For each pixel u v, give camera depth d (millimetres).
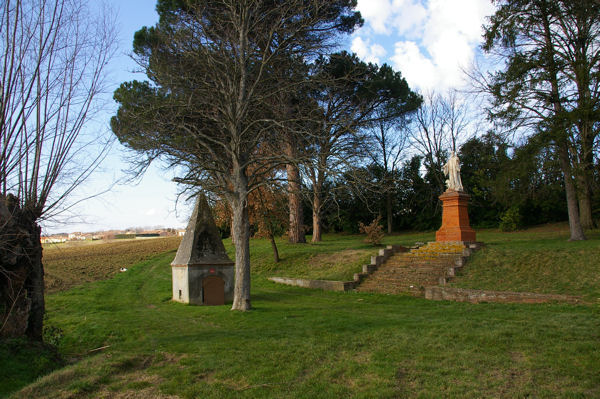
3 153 9680
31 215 10641
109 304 21781
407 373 8281
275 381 8148
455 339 10297
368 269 23578
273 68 20109
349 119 18672
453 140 51938
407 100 32938
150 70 18906
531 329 10750
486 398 7000
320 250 32438
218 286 22156
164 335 13117
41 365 9578
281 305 18859
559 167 25172
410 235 46594
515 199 29016
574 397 6852
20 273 10352
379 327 12156
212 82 19188
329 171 17297
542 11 25859
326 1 20375
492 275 19188
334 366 8867
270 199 28797
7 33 9680
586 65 23906
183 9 22969
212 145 20922
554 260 18953
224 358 9703
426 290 18172
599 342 9328
